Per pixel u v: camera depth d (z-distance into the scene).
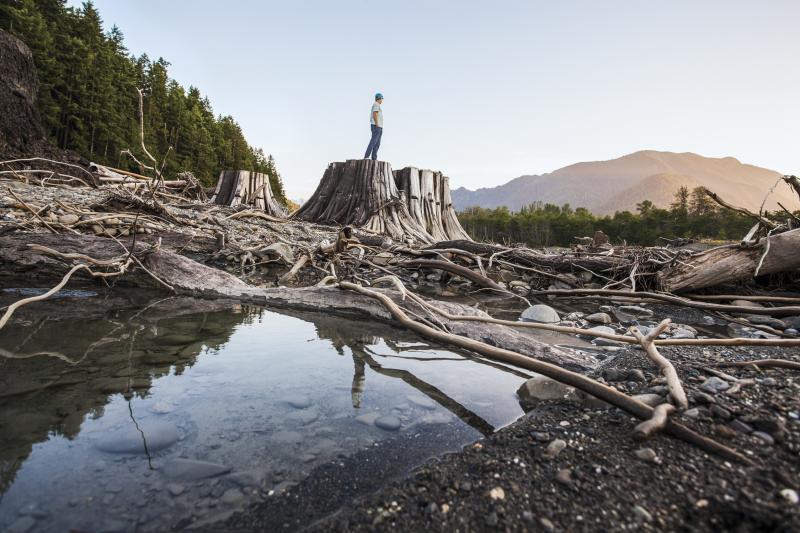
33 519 1.15
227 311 3.87
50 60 44.81
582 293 5.21
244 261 6.26
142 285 4.79
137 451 1.52
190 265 4.85
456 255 6.91
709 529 1.14
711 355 2.64
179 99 79.38
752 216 5.57
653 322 4.21
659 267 5.67
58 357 2.47
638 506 1.24
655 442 1.55
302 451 1.58
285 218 11.94
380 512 1.24
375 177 12.30
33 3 47.03
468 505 1.27
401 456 1.57
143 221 6.29
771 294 5.27
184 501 1.27
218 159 91.88
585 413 1.88
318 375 2.39
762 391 1.93
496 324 3.18
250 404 1.96
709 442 1.48
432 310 3.44
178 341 2.89
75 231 5.31
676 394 1.77
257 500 1.29
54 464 1.41
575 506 1.25
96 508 1.21
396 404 2.05
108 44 65.38
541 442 1.63
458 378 2.45
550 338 3.35
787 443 1.49
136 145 55.47
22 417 1.74
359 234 9.14
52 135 46.53
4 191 6.82
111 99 54.59
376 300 3.89
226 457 1.51
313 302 4.14
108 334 2.97
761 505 1.19
